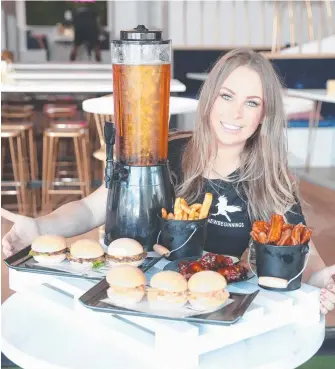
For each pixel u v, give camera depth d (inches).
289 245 56.7
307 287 58.4
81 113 270.1
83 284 57.1
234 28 312.7
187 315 50.7
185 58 293.0
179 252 62.1
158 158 64.6
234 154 70.4
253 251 64.4
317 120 259.4
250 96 66.4
